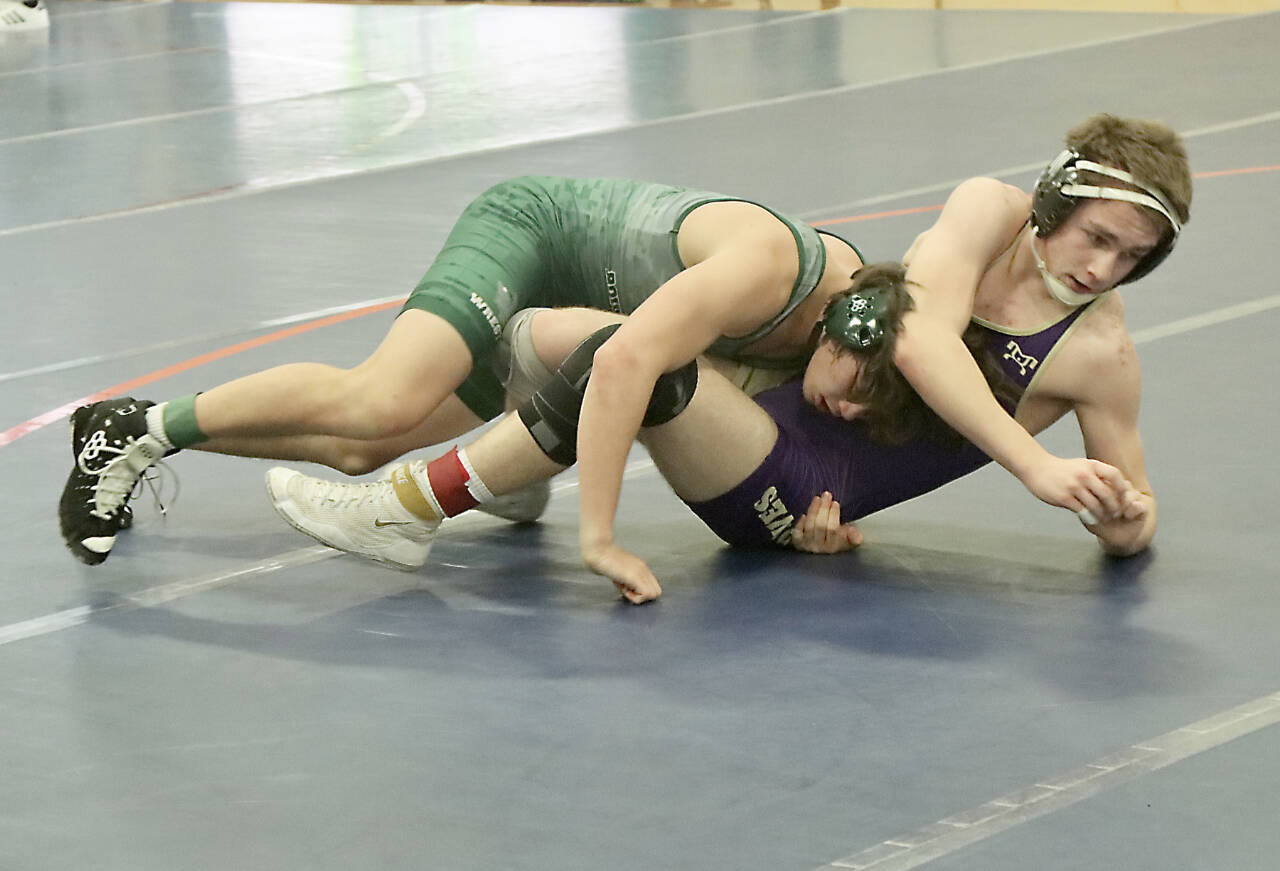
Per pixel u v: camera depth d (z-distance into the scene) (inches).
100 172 500.7
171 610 196.9
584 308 208.5
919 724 160.9
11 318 338.0
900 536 216.5
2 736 164.4
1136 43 694.5
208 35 851.4
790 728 160.9
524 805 147.9
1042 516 222.5
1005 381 198.4
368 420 203.0
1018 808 144.3
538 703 168.6
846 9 862.5
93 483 206.8
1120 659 174.6
